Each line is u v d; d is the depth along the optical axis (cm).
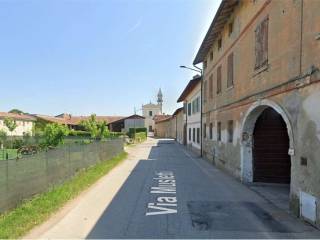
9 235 675
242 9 1411
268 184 1360
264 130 1396
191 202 1032
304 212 820
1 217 779
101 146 2052
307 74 796
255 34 1221
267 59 1087
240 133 1440
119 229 750
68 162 1335
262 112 1312
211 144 2236
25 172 924
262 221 825
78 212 895
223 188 1277
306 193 809
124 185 1327
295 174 876
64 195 1056
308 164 798
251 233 731
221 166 1873
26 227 734
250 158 1401
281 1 970
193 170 1836
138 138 5628
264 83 1118
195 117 3244
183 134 4644
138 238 691
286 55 930
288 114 913
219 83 1953
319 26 743
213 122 2164
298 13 855
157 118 9756
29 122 7388
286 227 775
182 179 1499
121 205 981
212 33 1930
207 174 1672
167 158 2595
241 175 1420
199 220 830
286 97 928
